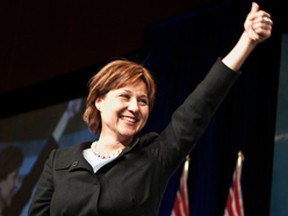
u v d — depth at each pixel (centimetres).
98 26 664
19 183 695
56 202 177
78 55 672
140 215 174
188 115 183
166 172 182
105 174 178
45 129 695
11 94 723
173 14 624
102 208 172
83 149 190
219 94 183
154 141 187
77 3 690
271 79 552
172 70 614
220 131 566
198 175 564
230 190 504
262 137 538
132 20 642
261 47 569
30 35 718
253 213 517
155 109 607
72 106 674
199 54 603
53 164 188
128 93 182
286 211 505
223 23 596
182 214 520
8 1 742
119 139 185
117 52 639
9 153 720
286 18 564
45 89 696
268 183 520
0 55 734
